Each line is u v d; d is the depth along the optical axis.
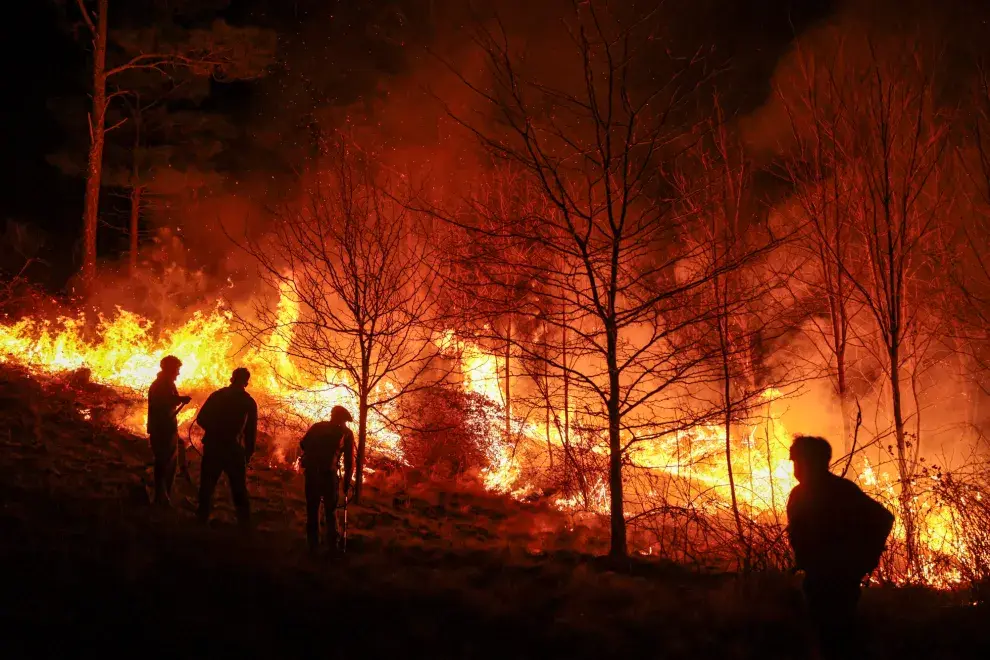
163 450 9.54
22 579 6.39
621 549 9.58
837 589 5.45
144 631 5.84
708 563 9.86
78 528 7.84
